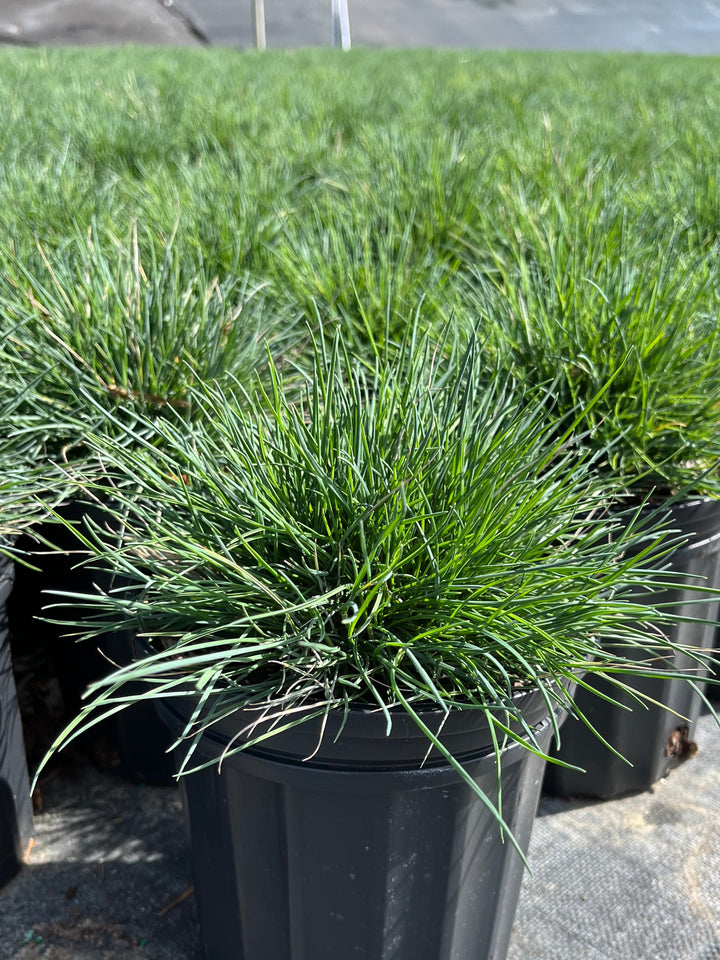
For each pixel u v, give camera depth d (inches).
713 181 119.3
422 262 103.1
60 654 78.5
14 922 67.6
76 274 87.7
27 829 72.7
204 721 45.5
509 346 80.2
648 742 77.3
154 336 80.3
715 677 88.1
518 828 55.7
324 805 48.5
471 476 54.2
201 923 60.8
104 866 72.4
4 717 66.6
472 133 158.9
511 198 113.7
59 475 69.7
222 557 49.6
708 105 211.6
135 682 71.9
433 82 273.7
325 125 182.4
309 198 123.8
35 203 111.6
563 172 125.6
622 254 85.7
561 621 50.8
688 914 70.1
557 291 81.7
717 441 72.8
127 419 76.8
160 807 78.4
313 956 54.8
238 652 46.0
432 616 50.6
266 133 171.3
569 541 58.2
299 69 325.4
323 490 52.5
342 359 76.4
